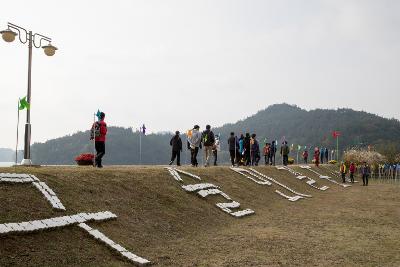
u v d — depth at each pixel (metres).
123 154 151.00
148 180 16.69
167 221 13.74
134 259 9.72
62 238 9.76
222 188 21.42
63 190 12.22
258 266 10.05
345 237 14.12
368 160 83.81
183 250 11.23
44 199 11.12
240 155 32.16
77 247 9.62
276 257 11.02
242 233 14.17
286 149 43.12
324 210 21.69
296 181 34.75
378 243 13.21
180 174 19.78
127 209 13.23
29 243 8.95
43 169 13.76
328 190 36.22
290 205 23.16
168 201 15.55
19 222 9.45
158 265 9.71
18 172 12.26
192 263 10.05
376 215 20.11
